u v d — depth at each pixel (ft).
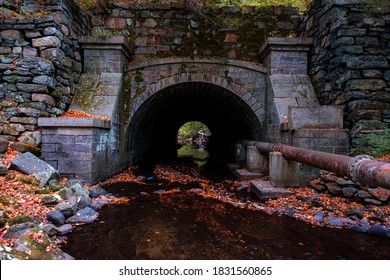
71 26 31.68
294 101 33.06
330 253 14.82
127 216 20.48
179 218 20.26
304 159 21.25
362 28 27.45
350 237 16.71
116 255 14.38
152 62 37.29
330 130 26.45
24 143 24.86
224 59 37.68
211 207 22.95
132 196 26.13
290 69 35.55
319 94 32.81
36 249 12.55
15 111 25.17
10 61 25.91
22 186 19.80
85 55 34.86
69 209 18.54
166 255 14.55
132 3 39.63
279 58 35.45
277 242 16.14
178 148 102.01
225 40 39.96
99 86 33.47
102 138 28.99
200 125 142.20
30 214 16.87
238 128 55.77
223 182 33.94
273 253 14.78
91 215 19.58
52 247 13.62
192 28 39.96
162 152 77.25
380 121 26.13
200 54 39.86
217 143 79.66
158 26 39.78
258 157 35.09
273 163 25.73
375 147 25.04
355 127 26.30
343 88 27.78
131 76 37.40
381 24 27.30
